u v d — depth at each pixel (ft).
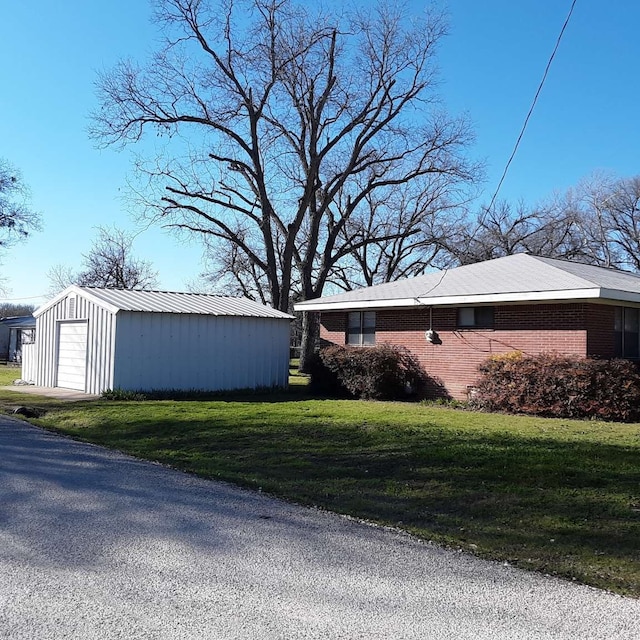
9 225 133.39
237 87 102.53
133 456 32.12
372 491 24.41
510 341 55.93
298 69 105.50
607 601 14.10
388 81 110.32
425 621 13.05
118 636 12.30
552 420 45.65
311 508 21.93
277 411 48.60
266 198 107.04
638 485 24.70
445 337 60.75
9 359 157.79
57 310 69.51
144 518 20.16
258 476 27.14
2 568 15.72
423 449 32.17
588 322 51.21
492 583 15.10
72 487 24.36
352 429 39.22
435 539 18.57
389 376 61.72
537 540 18.47
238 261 135.44
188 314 63.57
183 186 104.78
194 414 46.32
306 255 115.55
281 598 14.11
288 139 113.09
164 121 99.86
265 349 70.18
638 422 45.14
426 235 140.36
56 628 12.60
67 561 16.24
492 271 63.67
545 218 150.61
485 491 24.04
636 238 153.99
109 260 162.30
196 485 25.20
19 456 30.89
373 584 14.96
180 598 14.07
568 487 24.49
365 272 147.43
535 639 12.32
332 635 12.43
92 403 54.03
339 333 71.82
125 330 59.57
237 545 17.69
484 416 47.32
